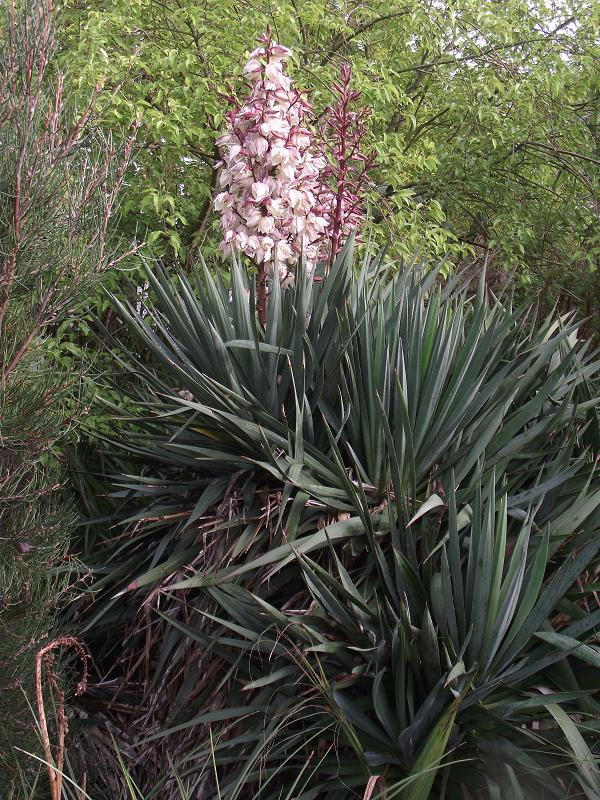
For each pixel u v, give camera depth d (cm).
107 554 295
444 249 535
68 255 245
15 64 237
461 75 655
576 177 698
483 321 278
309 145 289
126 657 271
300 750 219
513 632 202
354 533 234
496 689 206
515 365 277
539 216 701
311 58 593
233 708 221
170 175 504
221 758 217
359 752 192
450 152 694
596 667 209
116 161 274
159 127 436
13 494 249
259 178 285
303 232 290
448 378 262
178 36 508
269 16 488
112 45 488
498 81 624
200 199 552
